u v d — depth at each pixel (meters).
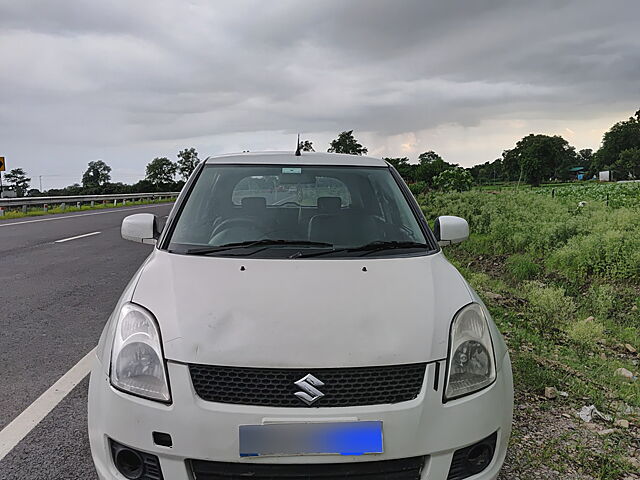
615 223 10.39
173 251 2.97
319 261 2.78
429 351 2.18
